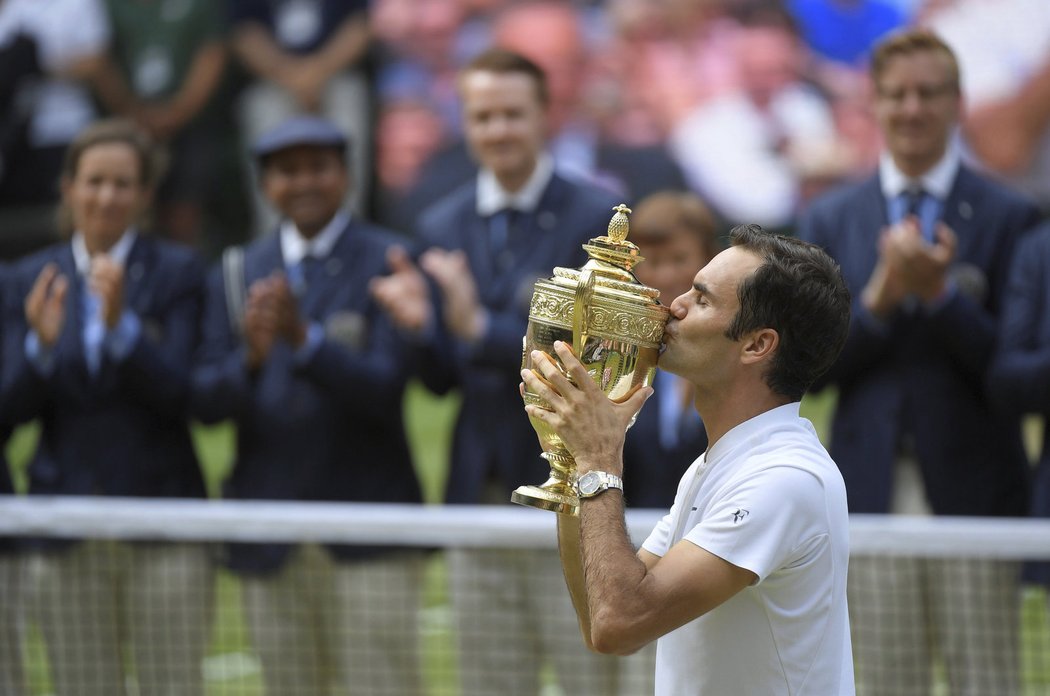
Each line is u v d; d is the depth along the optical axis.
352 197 43.28
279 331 18.50
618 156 44.16
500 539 16.92
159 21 43.03
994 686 16.78
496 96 18.91
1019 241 17.73
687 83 43.78
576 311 9.77
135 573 18.62
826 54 42.84
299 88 42.56
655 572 9.18
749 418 9.78
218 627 23.95
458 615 17.78
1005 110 41.44
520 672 17.62
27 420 19.38
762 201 43.41
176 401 19.08
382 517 17.17
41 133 43.22
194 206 43.47
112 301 18.44
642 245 17.73
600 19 44.25
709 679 9.46
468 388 18.73
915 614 16.81
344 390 18.47
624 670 17.61
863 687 16.95
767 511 9.19
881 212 18.17
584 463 9.58
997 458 17.41
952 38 41.84
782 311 9.56
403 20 44.38
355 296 19.38
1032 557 16.27
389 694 18.28
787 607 9.38
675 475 17.45
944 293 16.80
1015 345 16.95
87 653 18.64
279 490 18.67
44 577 18.61
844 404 17.70
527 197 19.11
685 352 9.77
